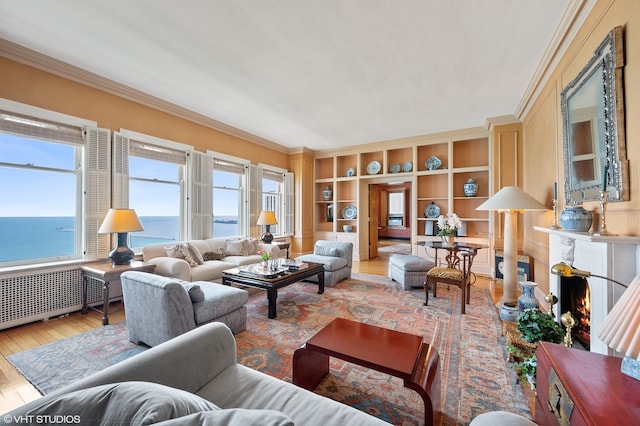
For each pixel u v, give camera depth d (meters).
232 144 5.30
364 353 1.51
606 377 0.95
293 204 6.76
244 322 2.59
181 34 2.45
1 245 2.73
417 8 2.12
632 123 1.57
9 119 2.70
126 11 2.17
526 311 1.95
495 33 2.41
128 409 0.61
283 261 3.99
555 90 2.84
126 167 3.58
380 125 5.00
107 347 2.27
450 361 2.10
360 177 6.40
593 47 2.03
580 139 2.15
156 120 3.99
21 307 2.70
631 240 1.46
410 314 3.03
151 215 4.07
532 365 1.65
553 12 2.16
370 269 5.50
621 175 1.62
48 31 2.43
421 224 5.94
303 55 2.76
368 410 1.57
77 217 3.22
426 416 1.30
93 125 3.27
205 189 4.67
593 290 1.74
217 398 1.11
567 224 1.96
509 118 4.47
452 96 3.73
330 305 3.30
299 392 1.14
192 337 1.24
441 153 5.74
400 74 3.13
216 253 4.32
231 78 3.24
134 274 2.28
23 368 1.96
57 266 2.94
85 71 3.10
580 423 0.79
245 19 2.25
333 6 2.10
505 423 0.81
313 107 4.14
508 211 3.00
